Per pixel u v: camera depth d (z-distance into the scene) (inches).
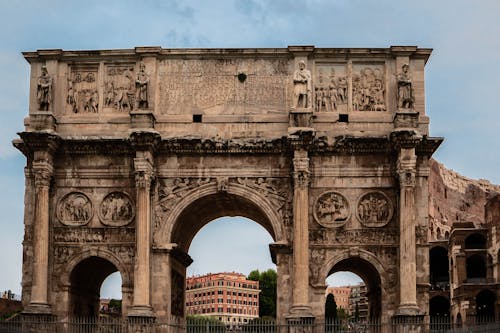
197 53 1868.8
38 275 1747.0
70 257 1806.1
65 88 1876.2
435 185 4589.1
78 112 1867.6
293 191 1782.7
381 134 1811.0
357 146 1798.7
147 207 1766.7
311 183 1806.1
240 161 1817.2
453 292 3437.5
